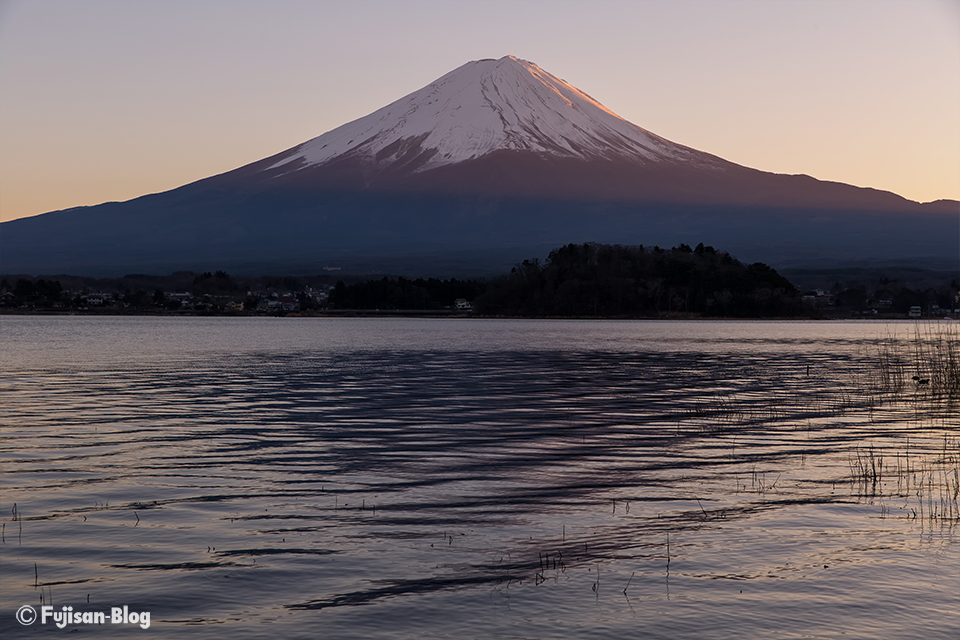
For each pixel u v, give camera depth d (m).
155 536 16.20
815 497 19.50
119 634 11.89
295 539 16.06
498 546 15.70
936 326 184.00
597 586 13.66
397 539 16.11
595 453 25.36
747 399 40.47
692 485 20.80
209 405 37.19
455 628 12.11
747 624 12.24
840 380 51.19
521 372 56.88
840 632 11.98
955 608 12.81
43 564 14.62
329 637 11.83
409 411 35.50
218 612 12.66
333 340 108.12
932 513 18.00
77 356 71.94
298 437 28.27
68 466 22.86
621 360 69.69
